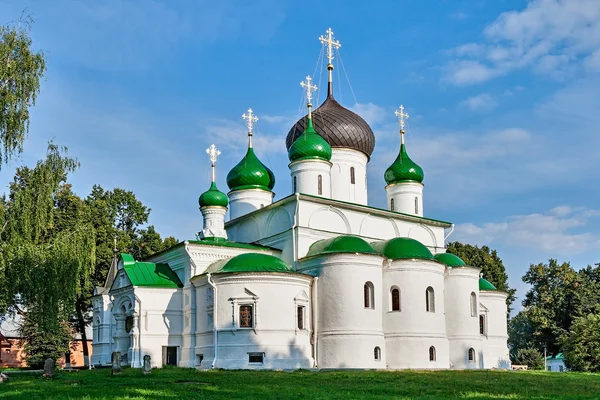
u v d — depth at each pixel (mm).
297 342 41812
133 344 45250
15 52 34031
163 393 22141
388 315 44281
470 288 49531
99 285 62750
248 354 40562
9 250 32031
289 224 48312
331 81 59781
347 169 54875
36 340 60281
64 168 35125
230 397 21016
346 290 42750
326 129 54938
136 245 70125
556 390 26203
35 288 32969
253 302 41188
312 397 21469
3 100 32750
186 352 45219
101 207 65750
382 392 24109
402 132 58875
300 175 51875
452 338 48312
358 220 50625
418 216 54656
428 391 24750
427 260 45000
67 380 30031
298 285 42594
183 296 47156
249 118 58500
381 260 44312
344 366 41719
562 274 79062
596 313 65188
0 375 30203
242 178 56375
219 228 51844
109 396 21000
